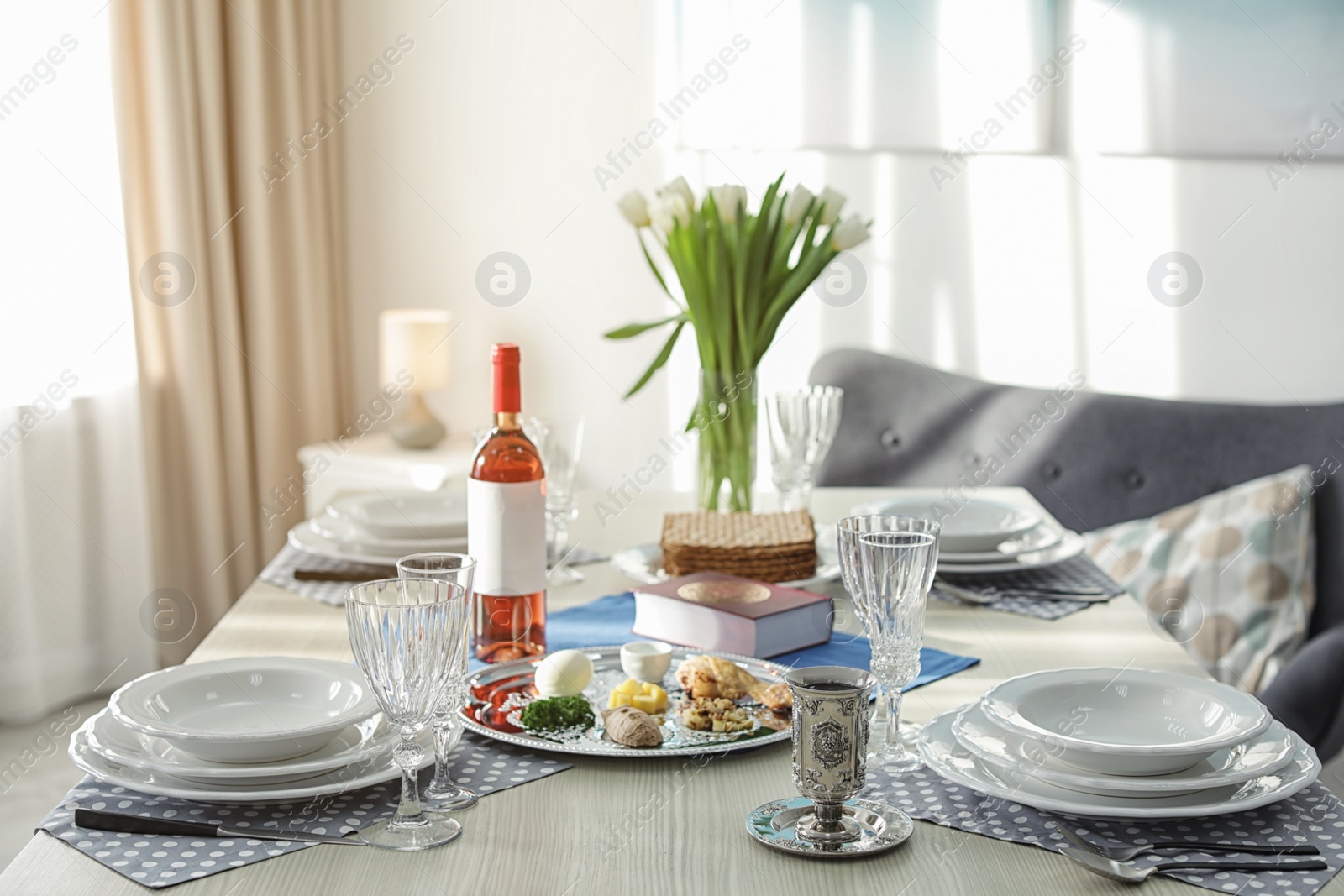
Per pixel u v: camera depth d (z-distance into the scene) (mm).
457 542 1527
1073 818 817
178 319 2904
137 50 2795
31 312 2639
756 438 1639
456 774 898
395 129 3311
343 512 1619
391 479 2998
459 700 1017
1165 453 2588
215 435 3000
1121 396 2666
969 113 2893
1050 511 2666
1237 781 805
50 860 754
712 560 1406
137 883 725
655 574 1452
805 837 783
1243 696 923
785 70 2988
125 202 2785
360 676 982
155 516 2912
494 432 1143
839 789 776
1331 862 750
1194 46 2742
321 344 3254
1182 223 2814
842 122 2967
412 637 766
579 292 3275
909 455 2814
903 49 2904
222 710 955
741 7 3004
